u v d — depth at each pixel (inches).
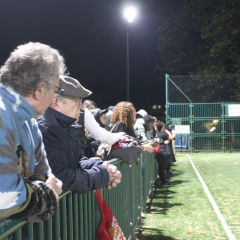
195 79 603.2
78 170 71.8
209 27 770.8
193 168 399.9
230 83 603.8
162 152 297.9
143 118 248.1
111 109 241.0
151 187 260.4
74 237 70.6
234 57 749.3
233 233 162.4
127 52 648.4
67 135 74.5
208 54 804.6
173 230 169.8
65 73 85.5
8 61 44.3
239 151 587.5
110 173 84.0
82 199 75.8
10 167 39.5
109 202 100.4
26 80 43.2
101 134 115.0
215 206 216.8
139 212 177.2
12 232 42.3
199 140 595.8
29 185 44.8
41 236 53.2
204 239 155.0
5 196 38.7
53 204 48.1
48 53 46.6
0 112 40.0
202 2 789.2
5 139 39.2
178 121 598.9
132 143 120.5
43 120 70.4
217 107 593.6
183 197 247.8
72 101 80.4
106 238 84.3
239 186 280.7
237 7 742.5
